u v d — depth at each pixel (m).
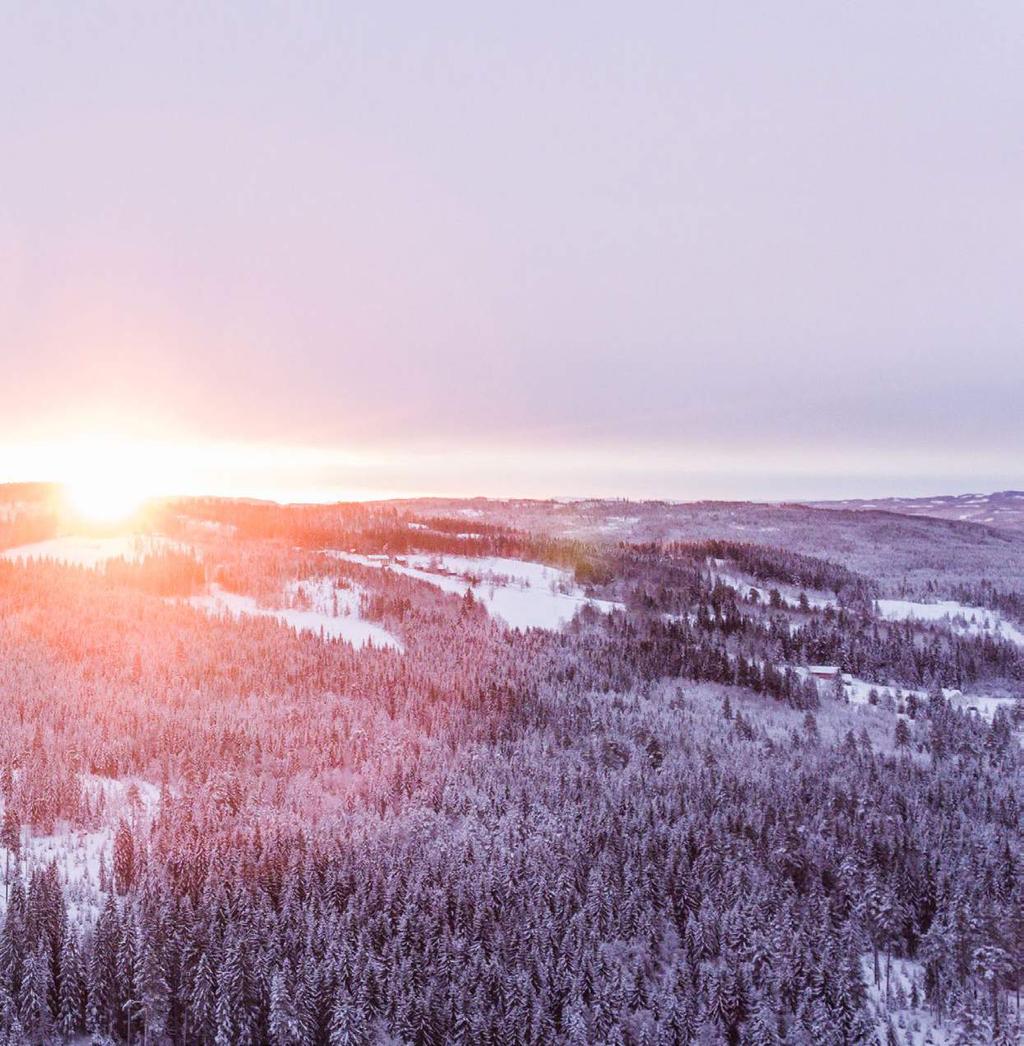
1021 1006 91.56
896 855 114.44
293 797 127.81
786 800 130.25
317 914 98.38
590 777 137.12
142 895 96.56
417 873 103.81
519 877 105.56
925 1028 90.88
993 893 107.69
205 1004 85.00
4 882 100.44
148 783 133.25
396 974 87.94
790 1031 88.31
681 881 106.56
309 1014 84.12
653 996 90.94
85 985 85.94
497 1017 85.88
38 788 120.81
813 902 107.56
